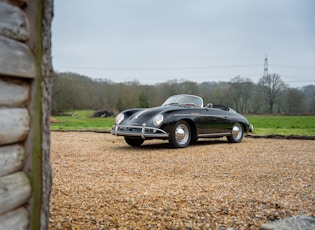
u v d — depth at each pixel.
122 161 5.30
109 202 2.88
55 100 35.06
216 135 7.63
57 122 23.00
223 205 2.83
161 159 5.51
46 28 1.49
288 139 9.66
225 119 7.81
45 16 1.48
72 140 8.86
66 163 5.08
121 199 2.98
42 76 1.48
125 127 6.68
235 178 4.09
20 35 1.39
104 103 39.97
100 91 40.19
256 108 42.94
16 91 1.38
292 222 2.26
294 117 34.62
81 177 4.03
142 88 40.28
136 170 4.56
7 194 1.30
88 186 3.49
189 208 2.74
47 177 1.52
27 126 1.44
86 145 7.61
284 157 5.79
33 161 1.46
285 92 42.56
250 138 9.96
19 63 1.36
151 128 6.46
